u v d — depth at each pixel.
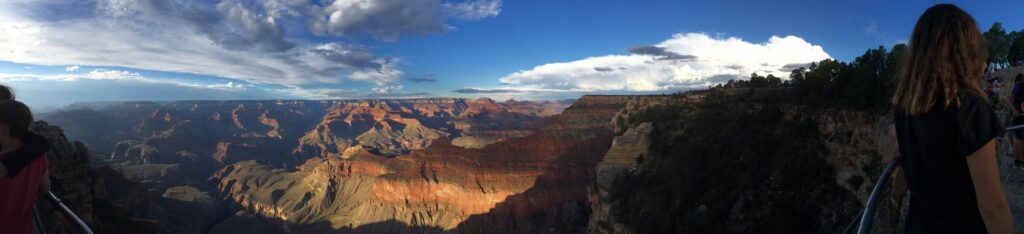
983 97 3.49
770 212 38.16
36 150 5.50
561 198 116.06
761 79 70.44
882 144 31.77
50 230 18.02
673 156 56.75
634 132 67.88
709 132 54.41
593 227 64.50
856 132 35.59
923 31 3.74
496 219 115.50
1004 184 11.55
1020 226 9.63
